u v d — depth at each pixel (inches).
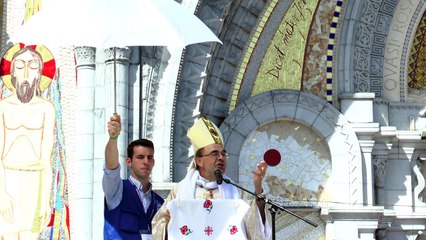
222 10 1044.5
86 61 1035.3
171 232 581.0
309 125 1078.4
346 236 1049.5
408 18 1110.4
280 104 1078.4
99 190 1016.2
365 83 1093.1
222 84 1078.4
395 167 1095.6
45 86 1108.5
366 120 1077.8
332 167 1074.7
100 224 1012.5
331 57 1095.0
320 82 1095.0
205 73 1038.4
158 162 1021.2
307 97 1080.8
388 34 1106.7
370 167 1072.2
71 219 1064.8
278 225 1070.4
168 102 1023.0
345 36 1093.1
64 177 1077.8
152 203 635.5
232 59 1080.8
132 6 628.1
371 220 1050.1
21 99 1121.4
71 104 1079.6
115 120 599.8
